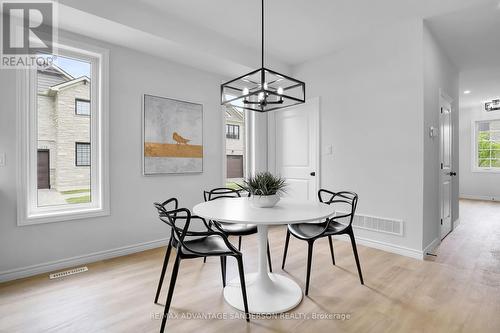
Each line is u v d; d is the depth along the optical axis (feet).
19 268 7.61
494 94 19.02
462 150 24.17
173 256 9.46
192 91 11.59
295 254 9.60
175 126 10.96
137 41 9.20
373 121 10.44
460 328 5.33
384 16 9.25
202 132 11.90
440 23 9.53
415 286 7.13
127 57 9.69
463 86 17.01
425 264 8.66
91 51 8.83
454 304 6.23
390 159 9.95
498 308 6.06
